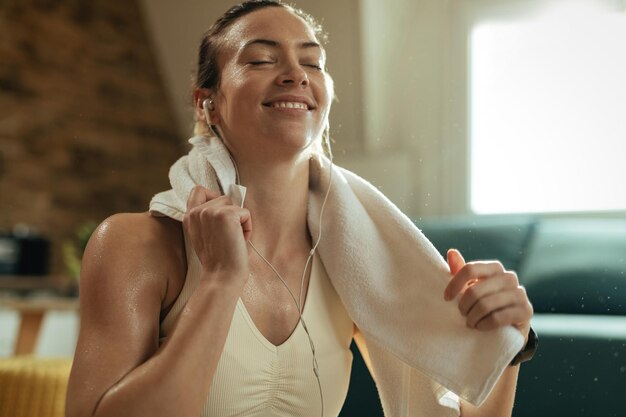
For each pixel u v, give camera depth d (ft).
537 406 4.37
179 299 3.12
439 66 10.32
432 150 9.59
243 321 3.11
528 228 6.41
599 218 8.86
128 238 3.08
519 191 9.42
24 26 15.47
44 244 13.52
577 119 9.22
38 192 15.74
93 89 16.38
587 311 5.52
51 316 12.44
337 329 3.48
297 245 3.51
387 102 10.03
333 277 3.43
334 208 3.49
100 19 16.35
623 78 9.24
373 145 7.90
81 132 16.30
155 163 17.02
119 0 16.43
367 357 3.80
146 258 3.05
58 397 5.60
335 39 10.10
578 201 9.07
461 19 10.31
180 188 3.30
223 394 3.04
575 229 6.23
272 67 3.32
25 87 15.57
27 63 15.57
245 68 3.32
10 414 5.55
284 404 3.21
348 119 7.06
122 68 16.55
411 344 3.27
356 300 3.38
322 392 3.35
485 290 3.07
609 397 4.24
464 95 10.11
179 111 16.63
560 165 9.28
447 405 3.34
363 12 9.78
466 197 9.53
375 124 9.11
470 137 9.80
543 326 4.54
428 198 9.28
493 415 3.33
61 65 15.99
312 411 3.30
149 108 16.71
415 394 3.42
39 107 15.75
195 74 3.75
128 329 2.87
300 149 3.31
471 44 10.22
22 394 5.57
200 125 3.71
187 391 2.70
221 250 2.92
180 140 16.94
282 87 3.27
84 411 2.69
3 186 15.30
